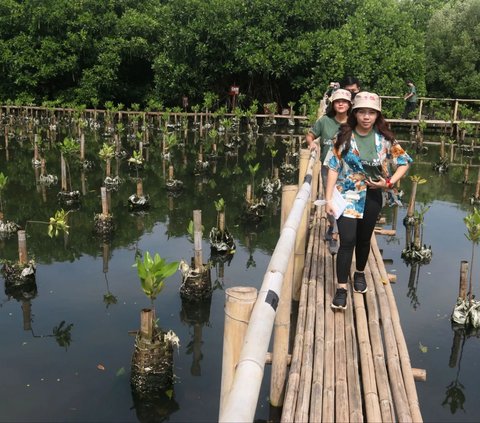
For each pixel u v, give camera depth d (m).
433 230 11.46
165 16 28.12
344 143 4.40
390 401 3.73
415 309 7.85
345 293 4.82
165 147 18.70
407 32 25.83
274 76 27.33
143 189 14.83
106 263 9.65
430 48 30.19
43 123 27.09
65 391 5.86
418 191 14.87
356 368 4.08
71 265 9.53
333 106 5.68
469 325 7.31
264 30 25.52
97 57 28.77
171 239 10.98
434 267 9.44
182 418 5.46
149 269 5.80
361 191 4.57
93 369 6.30
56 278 8.96
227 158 19.16
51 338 7.00
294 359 4.19
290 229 3.35
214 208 13.29
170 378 5.97
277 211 13.14
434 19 30.56
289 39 25.44
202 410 5.59
